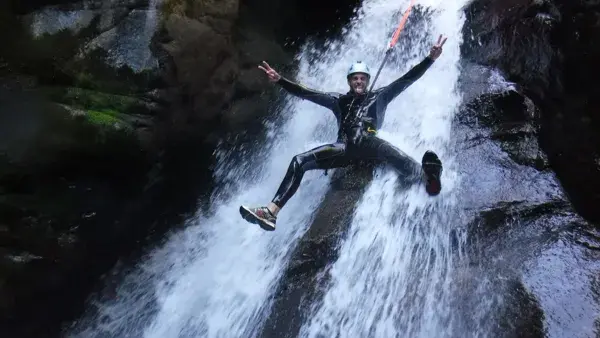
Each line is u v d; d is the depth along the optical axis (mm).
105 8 5566
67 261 4828
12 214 4457
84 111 4770
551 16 5711
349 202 4848
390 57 7117
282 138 6375
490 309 3561
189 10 5934
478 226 4254
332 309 4043
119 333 5059
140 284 5359
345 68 7312
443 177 4801
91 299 5191
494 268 3877
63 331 5043
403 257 4195
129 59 5402
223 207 5793
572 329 3316
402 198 4633
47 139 4566
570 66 5238
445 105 5664
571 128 5008
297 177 4484
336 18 8258
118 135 4902
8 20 4980
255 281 4633
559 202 4438
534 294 3582
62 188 4723
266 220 4293
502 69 5930
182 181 5832
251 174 6109
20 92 4691
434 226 4352
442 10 7262
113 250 5293
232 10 6305
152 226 5660
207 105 5980
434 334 3592
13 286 4547
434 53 4578
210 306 4715
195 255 5375
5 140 4469
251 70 6645
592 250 3945
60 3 5387
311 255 4480
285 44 7730
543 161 4910
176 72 5648
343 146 4637
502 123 5301
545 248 3977
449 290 3803
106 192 5031
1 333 4664
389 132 5551
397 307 3844
